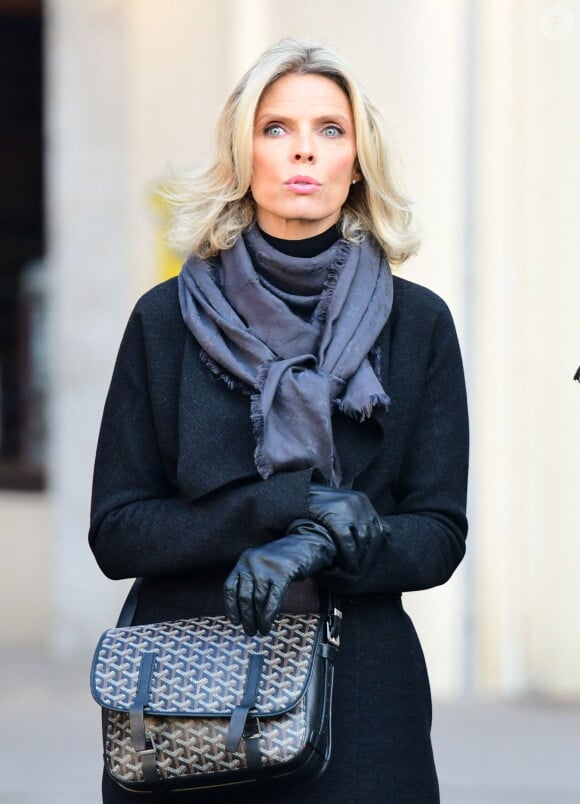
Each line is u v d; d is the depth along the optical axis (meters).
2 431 27.12
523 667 20.02
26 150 26.73
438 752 17.62
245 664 7.40
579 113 19.53
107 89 23.22
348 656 7.76
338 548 7.30
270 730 7.24
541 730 18.62
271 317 7.79
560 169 19.59
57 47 23.52
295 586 7.58
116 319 23.42
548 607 19.92
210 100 21.61
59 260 23.69
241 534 7.57
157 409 7.97
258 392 7.68
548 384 19.69
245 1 20.66
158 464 8.08
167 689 7.39
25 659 24.23
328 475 7.61
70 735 19.03
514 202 19.69
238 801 7.61
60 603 23.94
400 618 7.97
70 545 23.83
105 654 7.57
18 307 26.80
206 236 8.04
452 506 7.97
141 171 22.47
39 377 26.59
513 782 16.30
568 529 19.78
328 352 7.71
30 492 26.05
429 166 19.72
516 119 19.67
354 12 19.98
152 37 22.23
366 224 8.09
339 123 7.91
